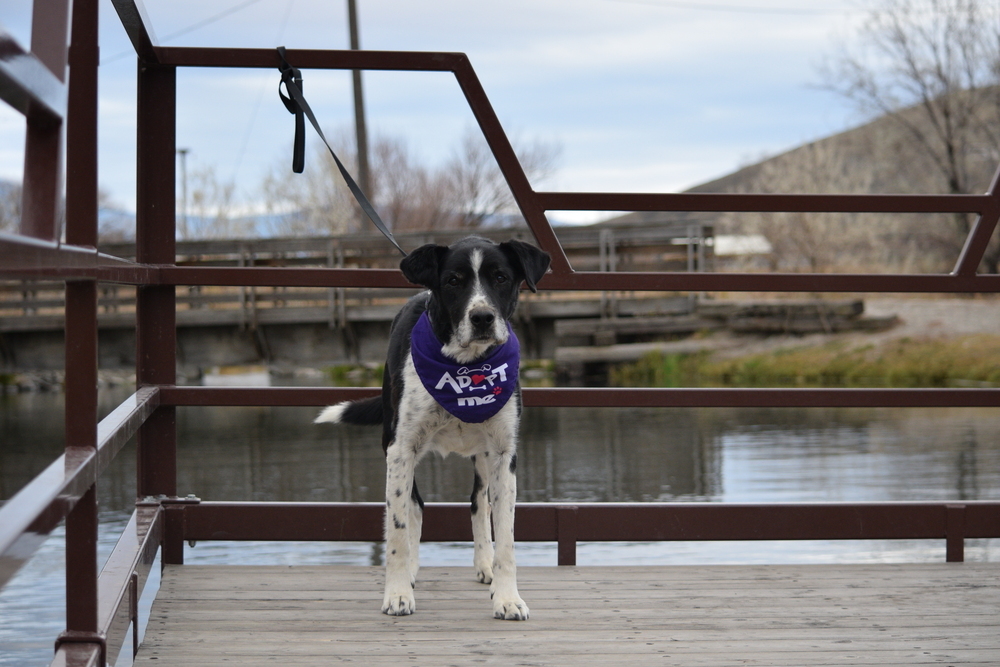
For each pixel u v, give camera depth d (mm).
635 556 6059
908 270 24891
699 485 8461
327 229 31859
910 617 2920
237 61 3379
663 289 3500
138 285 3143
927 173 25875
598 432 12102
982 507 3646
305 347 17188
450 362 2961
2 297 17562
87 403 2002
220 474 9125
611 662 2525
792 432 11953
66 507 1641
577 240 18453
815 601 3086
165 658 2539
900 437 11445
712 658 2557
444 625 2846
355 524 3537
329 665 2496
